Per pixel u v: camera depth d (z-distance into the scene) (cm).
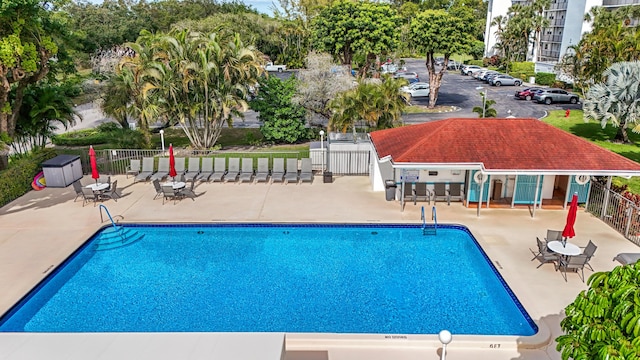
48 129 2800
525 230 1636
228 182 2181
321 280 1376
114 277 1402
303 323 1164
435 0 10438
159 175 2172
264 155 2431
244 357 721
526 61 6694
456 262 1484
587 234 1595
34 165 2100
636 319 528
